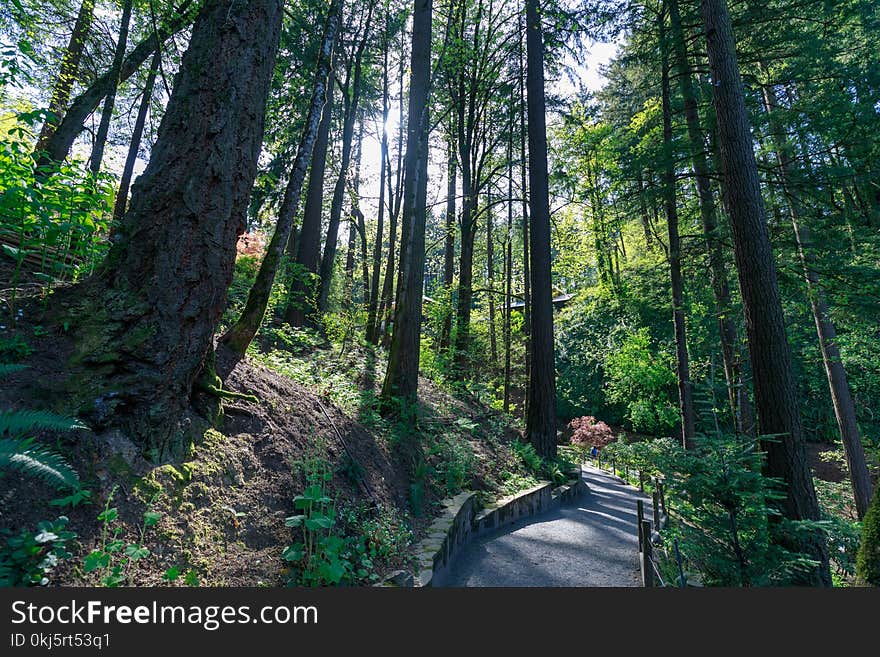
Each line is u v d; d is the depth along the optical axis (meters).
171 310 3.14
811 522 3.81
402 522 4.69
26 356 2.78
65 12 8.03
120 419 2.86
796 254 8.26
